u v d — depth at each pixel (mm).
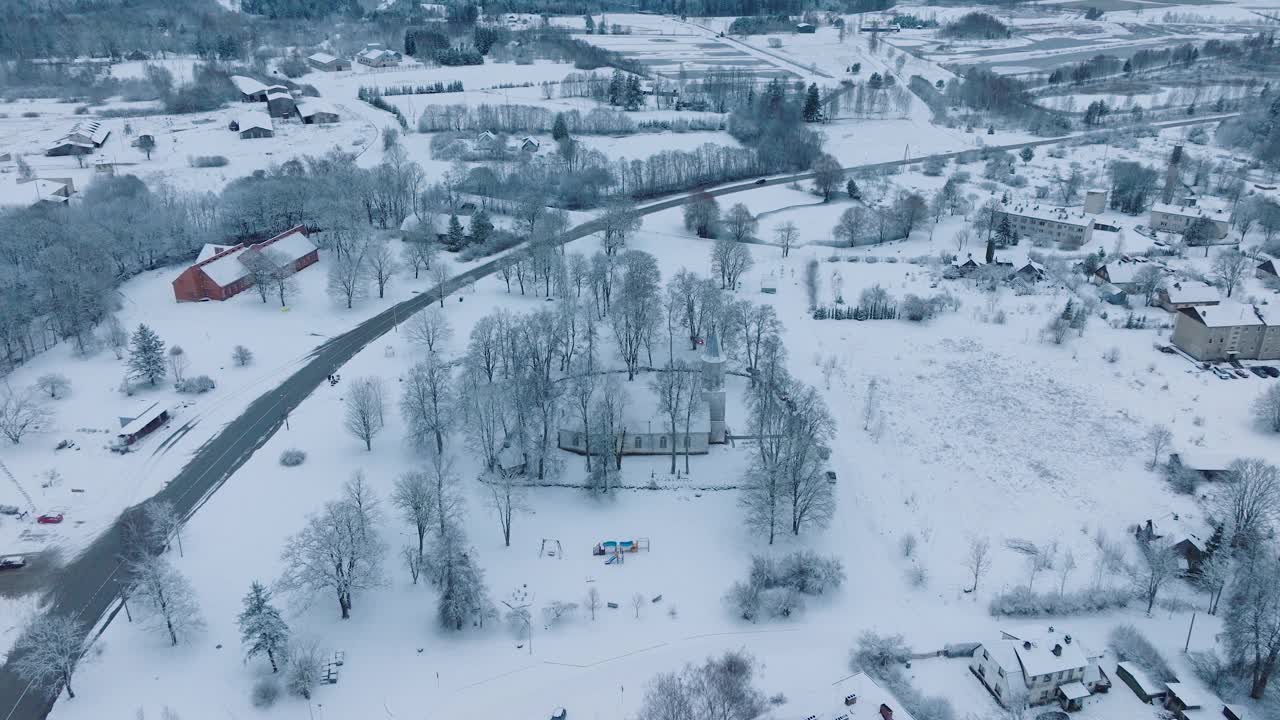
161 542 128250
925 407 173875
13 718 102250
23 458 149625
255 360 184875
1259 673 107938
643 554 131625
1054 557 133125
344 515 119062
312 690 107125
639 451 153625
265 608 108562
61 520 135375
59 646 105438
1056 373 186375
